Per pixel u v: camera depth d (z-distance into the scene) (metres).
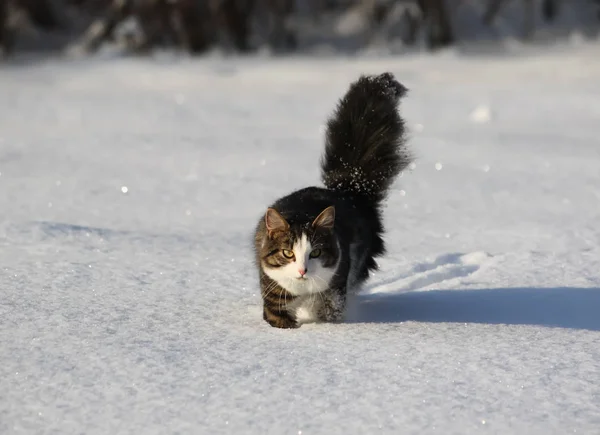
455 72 41.31
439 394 6.52
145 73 43.06
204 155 19.94
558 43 59.94
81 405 6.27
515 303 9.19
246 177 17.12
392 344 7.67
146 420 6.06
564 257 11.12
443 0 59.16
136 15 56.75
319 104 31.45
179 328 8.05
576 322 8.54
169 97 33.81
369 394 6.51
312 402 6.36
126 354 7.24
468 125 25.94
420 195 15.75
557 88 34.19
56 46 63.38
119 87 37.81
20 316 8.12
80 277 9.61
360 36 65.75
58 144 21.47
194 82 39.50
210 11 59.47
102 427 5.95
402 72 41.84
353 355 7.36
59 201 14.52
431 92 34.16
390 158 9.85
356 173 9.74
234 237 12.16
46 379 6.68
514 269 10.65
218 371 6.93
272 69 44.28
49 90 36.50
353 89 10.10
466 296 9.49
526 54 51.28
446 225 13.35
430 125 26.06
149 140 22.38
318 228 8.12
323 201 9.04
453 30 64.69
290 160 19.27
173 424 6.00
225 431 5.91
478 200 15.29
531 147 21.39
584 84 35.16
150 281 9.67
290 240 8.01
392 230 13.00
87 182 16.28
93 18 67.75
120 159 19.19
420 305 9.16
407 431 5.92
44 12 65.44
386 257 11.27
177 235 12.18
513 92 33.47
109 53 54.66
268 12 68.31
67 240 11.30
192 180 16.77
